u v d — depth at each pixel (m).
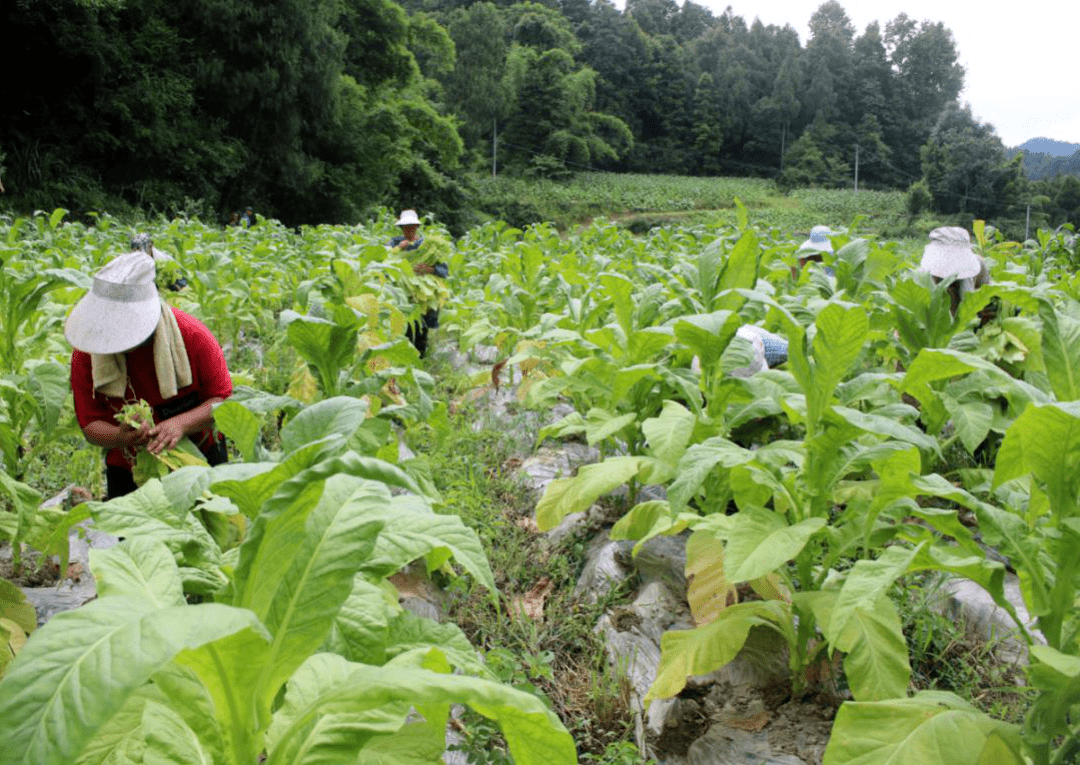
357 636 1.88
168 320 3.29
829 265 6.75
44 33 27.25
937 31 131.88
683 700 3.04
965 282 5.43
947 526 2.56
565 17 117.69
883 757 2.10
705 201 83.06
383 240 12.31
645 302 4.59
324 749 1.48
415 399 4.00
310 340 3.44
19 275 4.93
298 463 1.63
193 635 1.07
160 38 31.36
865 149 110.62
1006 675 3.14
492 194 73.50
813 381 2.89
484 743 2.77
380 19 43.56
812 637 3.12
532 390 4.77
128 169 30.03
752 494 3.12
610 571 3.90
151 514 1.98
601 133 102.69
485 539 4.15
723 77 116.06
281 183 35.47
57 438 4.12
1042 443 2.15
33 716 0.98
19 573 3.77
